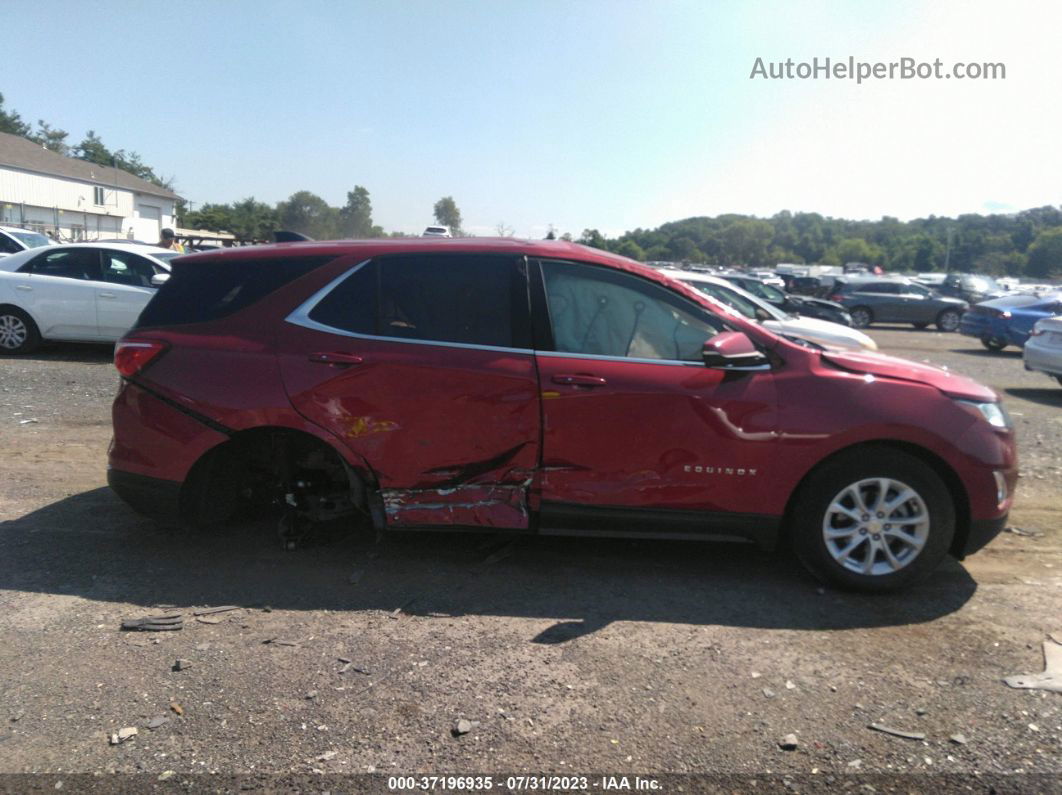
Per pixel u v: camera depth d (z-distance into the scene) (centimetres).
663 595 404
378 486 414
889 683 323
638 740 286
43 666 328
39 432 699
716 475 399
